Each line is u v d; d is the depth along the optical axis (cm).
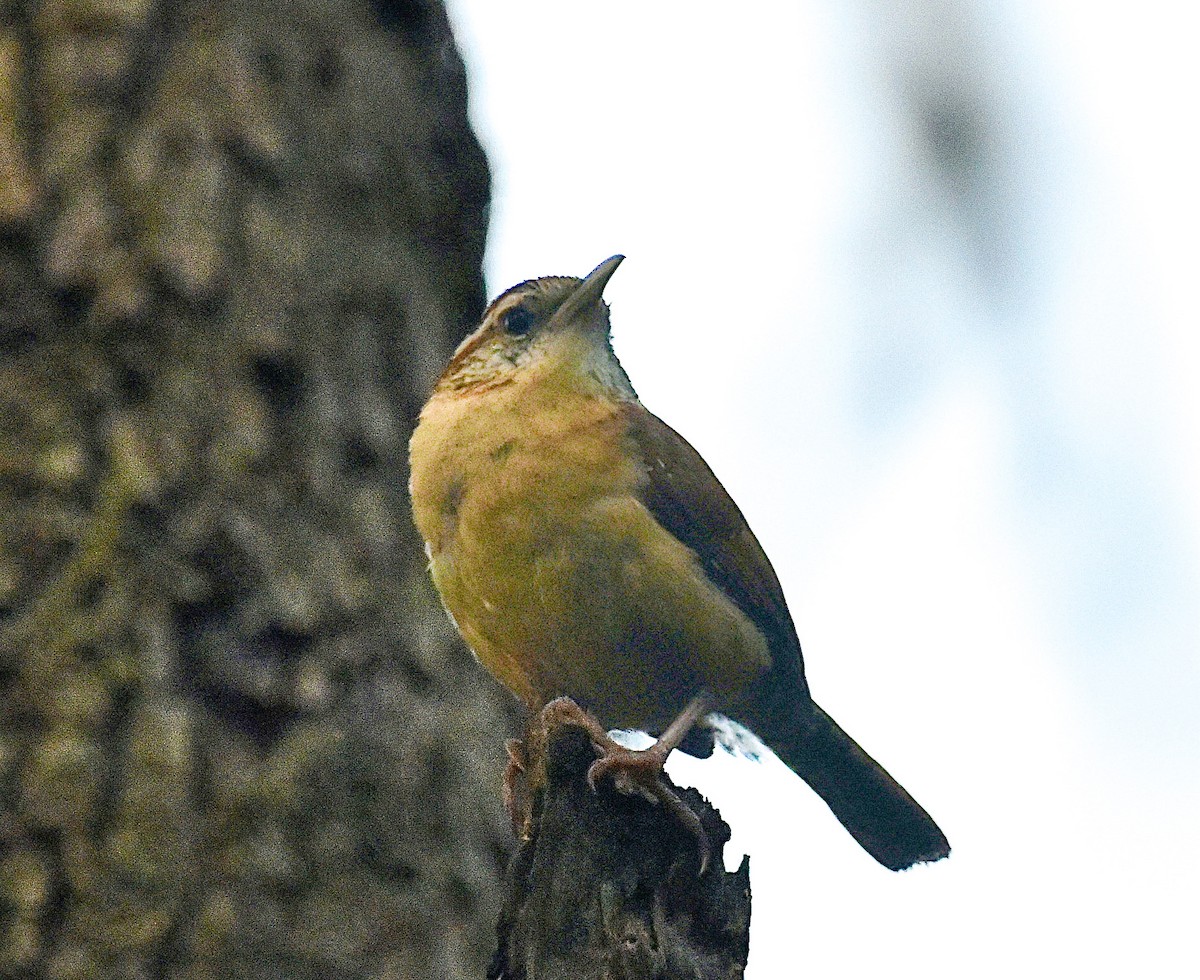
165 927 966
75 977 948
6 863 966
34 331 1085
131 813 984
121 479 1054
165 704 1010
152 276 1107
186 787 997
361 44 1241
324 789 1020
